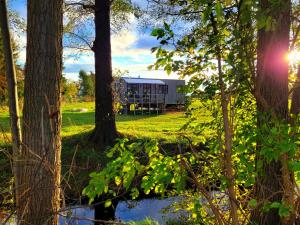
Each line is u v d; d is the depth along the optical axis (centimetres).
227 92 313
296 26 370
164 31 299
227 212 372
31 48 475
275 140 266
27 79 477
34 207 408
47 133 460
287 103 425
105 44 1515
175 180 301
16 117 495
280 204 267
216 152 336
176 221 626
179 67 329
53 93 477
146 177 292
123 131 1634
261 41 328
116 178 287
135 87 3450
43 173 406
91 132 1536
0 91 1027
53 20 477
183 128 416
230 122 314
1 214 308
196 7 330
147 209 936
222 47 310
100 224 787
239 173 305
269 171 385
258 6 256
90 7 1499
